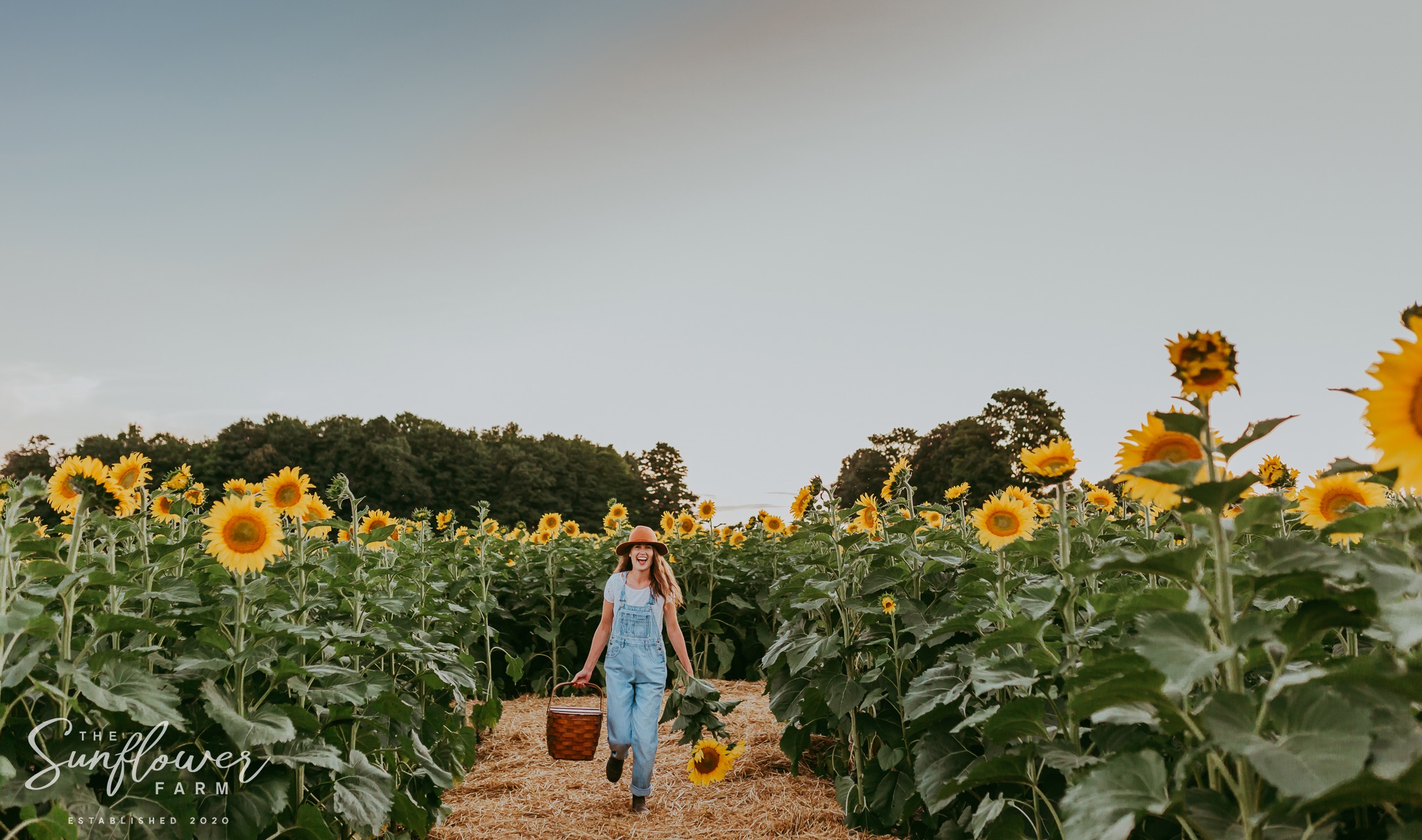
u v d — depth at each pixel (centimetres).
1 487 362
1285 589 189
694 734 631
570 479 7881
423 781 480
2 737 260
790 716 538
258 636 332
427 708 514
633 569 570
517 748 690
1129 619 246
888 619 498
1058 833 295
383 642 420
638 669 548
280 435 6706
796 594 584
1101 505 593
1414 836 161
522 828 498
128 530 404
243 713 321
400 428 7494
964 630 397
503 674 948
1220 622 190
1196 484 179
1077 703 201
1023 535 397
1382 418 149
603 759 654
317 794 373
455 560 872
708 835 482
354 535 523
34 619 240
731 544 1079
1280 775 152
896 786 464
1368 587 170
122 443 6531
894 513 618
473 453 7188
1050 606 284
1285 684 168
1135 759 197
